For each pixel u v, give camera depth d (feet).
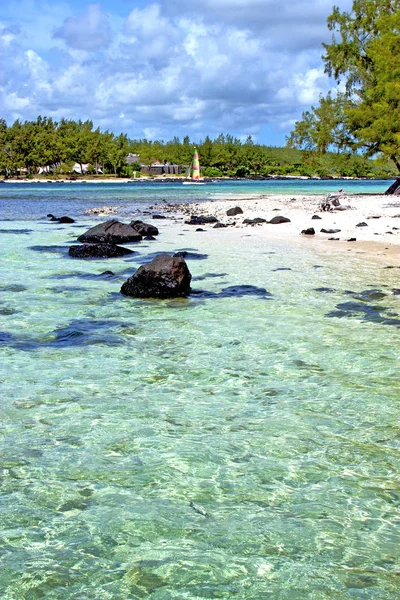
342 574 11.53
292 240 66.13
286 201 143.74
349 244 61.57
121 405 20.27
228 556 12.12
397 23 140.67
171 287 37.37
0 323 31.19
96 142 622.54
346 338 28.19
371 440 17.53
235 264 49.65
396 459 16.34
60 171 605.73
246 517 13.51
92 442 17.43
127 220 100.01
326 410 19.85
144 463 16.14
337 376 23.18
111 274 45.65
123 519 13.46
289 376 23.24
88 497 14.42
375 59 141.79
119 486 14.93
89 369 24.12
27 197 196.44
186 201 160.56
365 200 134.51
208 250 58.80
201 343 27.71
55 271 47.34
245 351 26.45
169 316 32.83
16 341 27.99
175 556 12.14
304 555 12.13
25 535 12.86
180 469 15.79
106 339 28.40
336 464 16.05
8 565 11.85
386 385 22.17
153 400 20.76
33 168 625.00
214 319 32.04
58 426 18.54
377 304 34.68
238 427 18.48
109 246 55.93
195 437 17.78
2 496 14.43
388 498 14.30
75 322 31.48
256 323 31.09
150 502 14.17
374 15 155.53
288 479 15.25
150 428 18.40
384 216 92.63
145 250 59.77
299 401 20.66
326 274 44.37
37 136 602.03
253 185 353.92
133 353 26.27
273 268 47.37
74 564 11.89
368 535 12.80
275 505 14.02
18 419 19.07
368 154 149.38
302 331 29.48
